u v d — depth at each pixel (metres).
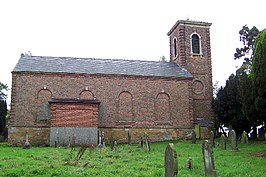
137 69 43.38
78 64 42.34
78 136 37.19
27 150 28.47
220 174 15.95
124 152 26.80
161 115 41.78
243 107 27.50
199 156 23.20
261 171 16.47
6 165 17.22
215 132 43.47
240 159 21.23
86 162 18.86
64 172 14.76
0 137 51.75
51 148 31.95
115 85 41.19
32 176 14.06
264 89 23.67
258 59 24.09
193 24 47.88
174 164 12.45
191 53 46.94
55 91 39.50
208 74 46.81
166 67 45.59
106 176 14.52
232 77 41.19
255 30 53.50
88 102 38.16
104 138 39.53
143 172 15.84
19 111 38.25
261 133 37.41
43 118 38.50
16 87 38.72
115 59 45.28
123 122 40.47
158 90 42.28
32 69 39.53
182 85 43.16
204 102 45.62
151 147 32.03
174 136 41.56
